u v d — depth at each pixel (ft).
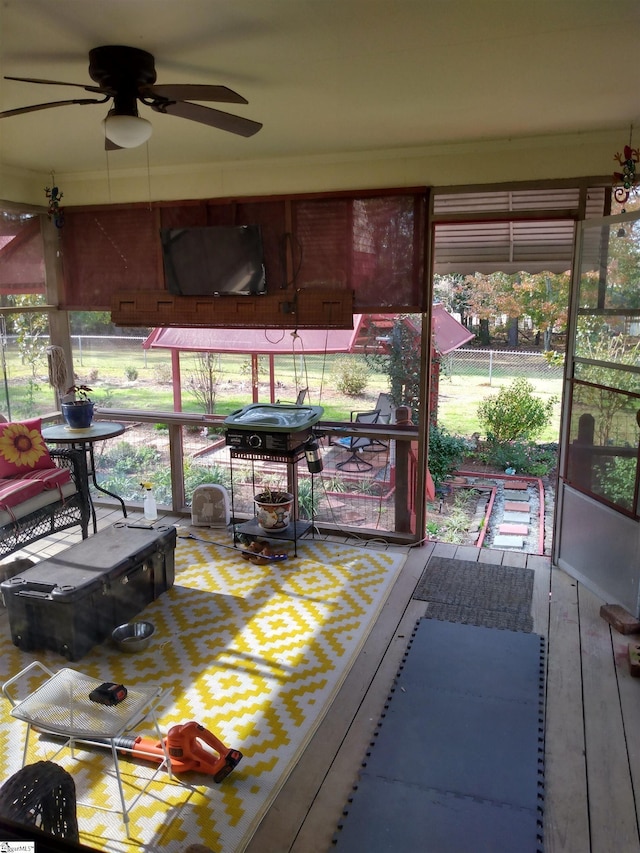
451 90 9.46
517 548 17.11
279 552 14.58
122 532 12.60
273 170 14.39
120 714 7.20
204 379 16.92
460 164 13.15
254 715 9.01
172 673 10.03
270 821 7.22
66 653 10.39
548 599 12.47
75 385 17.02
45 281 16.65
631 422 11.37
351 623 11.48
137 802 7.47
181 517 16.93
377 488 15.44
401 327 14.62
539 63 8.32
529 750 8.32
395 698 9.41
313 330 15.35
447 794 7.58
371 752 8.30
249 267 14.43
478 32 7.29
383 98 9.84
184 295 15.29
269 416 14.23
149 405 17.38
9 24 6.97
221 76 8.77
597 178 12.42
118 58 7.60
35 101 9.91
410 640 10.98
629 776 7.89
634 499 11.38
